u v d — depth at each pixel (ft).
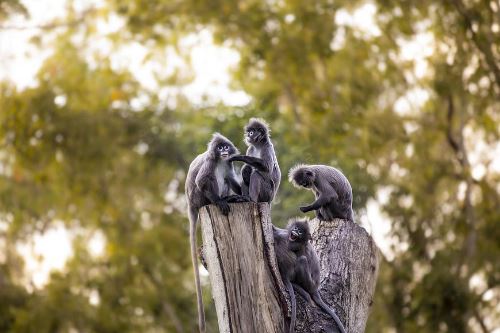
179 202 129.90
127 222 130.72
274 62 120.78
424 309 111.24
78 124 128.57
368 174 103.50
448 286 111.24
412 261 115.24
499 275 117.29
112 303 127.24
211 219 40.34
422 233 116.88
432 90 120.06
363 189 99.81
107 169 131.64
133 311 126.31
